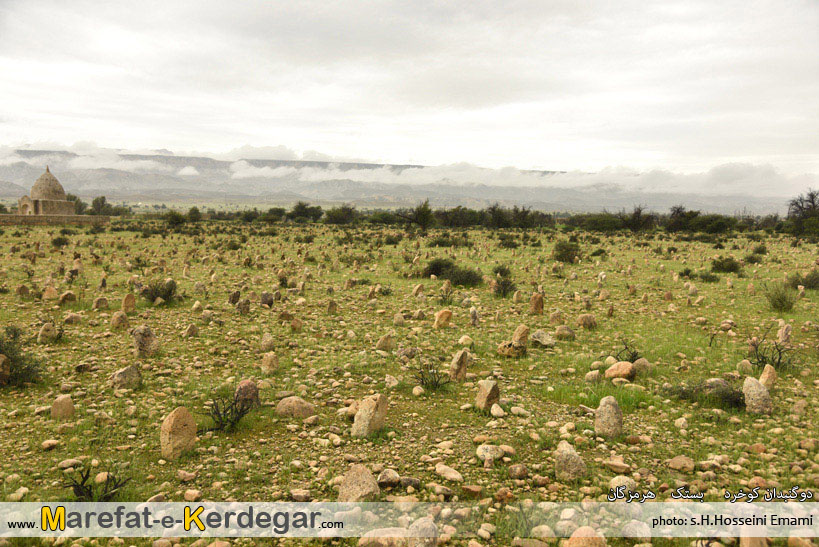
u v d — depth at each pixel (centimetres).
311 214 11912
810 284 2025
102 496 502
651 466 598
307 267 2756
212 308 1517
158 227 7012
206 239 4906
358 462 609
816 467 573
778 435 673
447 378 939
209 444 645
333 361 1026
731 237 6353
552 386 901
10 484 530
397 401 823
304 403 755
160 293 1585
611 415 680
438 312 1455
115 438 652
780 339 1183
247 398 751
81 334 1156
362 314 1536
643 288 2109
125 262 2547
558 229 8519
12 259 2697
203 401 793
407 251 3634
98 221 7994
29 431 663
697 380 919
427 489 542
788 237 6506
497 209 8569
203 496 525
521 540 441
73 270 1970
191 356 1041
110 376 879
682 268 2886
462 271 2236
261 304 1598
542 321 1465
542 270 2700
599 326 1403
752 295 1909
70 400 715
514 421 738
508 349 1098
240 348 1115
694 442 661
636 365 967
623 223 7631
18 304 1452
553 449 644
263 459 612
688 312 1603
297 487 547
